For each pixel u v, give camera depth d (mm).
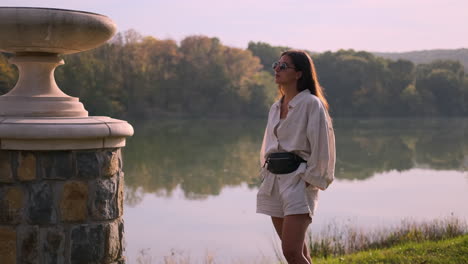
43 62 2451
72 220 2295
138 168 24484
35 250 2270
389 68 84938
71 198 2289
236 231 10438
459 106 83500
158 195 16641
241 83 67125
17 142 2215
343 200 14492
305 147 2453
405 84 83312
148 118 58875
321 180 2410
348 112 80188
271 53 93875
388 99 80875
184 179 20953
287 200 2426
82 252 2312
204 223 11523
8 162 2260
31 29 2246
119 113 52156
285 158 2463
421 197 15297
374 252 5012
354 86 81062
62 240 2285
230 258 7953
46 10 2232
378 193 16219
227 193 17219
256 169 24625
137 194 16797
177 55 64688
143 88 56125
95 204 2336
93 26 2365
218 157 29594
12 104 2383
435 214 12148
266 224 11188
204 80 64875
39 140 2215
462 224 7488
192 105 64438
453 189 17422
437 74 83812
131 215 12859
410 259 4336
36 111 2367
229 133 47094
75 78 42469
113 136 2361
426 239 6789
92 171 2326
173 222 11711
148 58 61250
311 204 2480
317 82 2598
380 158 29672
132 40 56406
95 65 48969
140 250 8844
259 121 63688
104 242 2365
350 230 7730
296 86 2559
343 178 20703
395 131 52406
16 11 2203
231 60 68875
